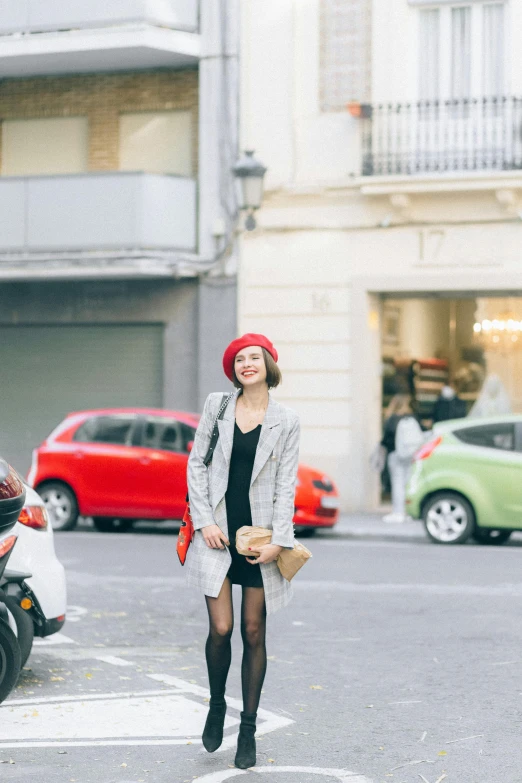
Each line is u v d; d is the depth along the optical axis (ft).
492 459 51.60
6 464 21.85
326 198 67.77
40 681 25.36
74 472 57.31
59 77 74.49
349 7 67.92
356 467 67.26
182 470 55.47
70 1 69.10
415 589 38.17
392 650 28.53
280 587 19.24
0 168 75.72
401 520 61.52
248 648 19.08
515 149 64.49
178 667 26.89
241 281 69.56
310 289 68.13
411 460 61.72
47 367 74.08
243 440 19.15
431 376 68.44
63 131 74.59
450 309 68.03
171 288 71.36
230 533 19.13
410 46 67.05
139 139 73.15
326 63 68.33
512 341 66.54
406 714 22.38
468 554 48.26
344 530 57.41
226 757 19.48
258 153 69.21
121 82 73.26
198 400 70.38
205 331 70.08
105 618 33.32
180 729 21.34
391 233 66.44
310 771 18.60
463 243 64.95
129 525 61.52
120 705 23.17
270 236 68.85
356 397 67.31
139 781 18.06
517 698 23.65
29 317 74.08
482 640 29.63
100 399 73.15
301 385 68.33
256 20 69.51
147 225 68.44
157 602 36.11
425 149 66.23
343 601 35.86
